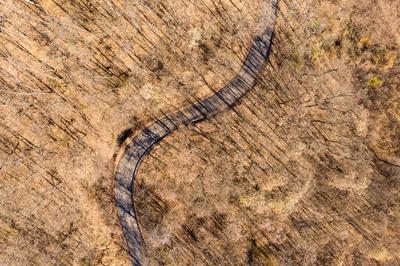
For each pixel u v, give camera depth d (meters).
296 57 20.97
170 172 20.81
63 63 18.00
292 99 21.45
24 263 20.16
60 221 20.23
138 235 21.14
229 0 19.05
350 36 21.58
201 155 20.91
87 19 17.52
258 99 20.88
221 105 20.52
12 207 19.47
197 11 18.73
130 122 19.91
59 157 19.44
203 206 21.45
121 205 20.72
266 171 21.80
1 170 18.83
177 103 20.08
